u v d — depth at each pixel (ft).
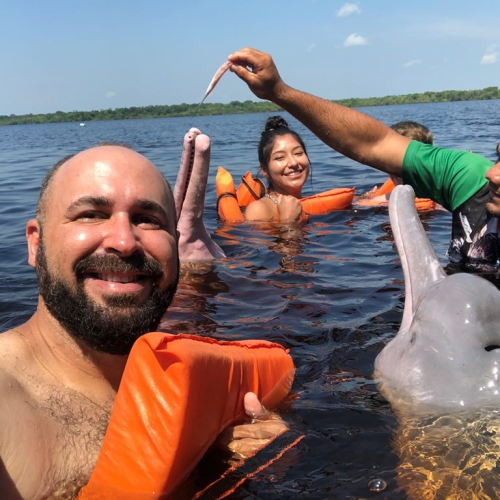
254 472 2.07
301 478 2.04
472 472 1.94
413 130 6.71
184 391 1.89
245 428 2.28
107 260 2.11
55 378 2.15
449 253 4.01
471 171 3.72
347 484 1.99
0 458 1.78
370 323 3.45
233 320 3.60
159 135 27.20
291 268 4.68
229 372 2.21
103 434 2.08
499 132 17.57
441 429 2.17
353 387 2.65
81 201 2.15
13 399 1.93
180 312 3.75
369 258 4.91
